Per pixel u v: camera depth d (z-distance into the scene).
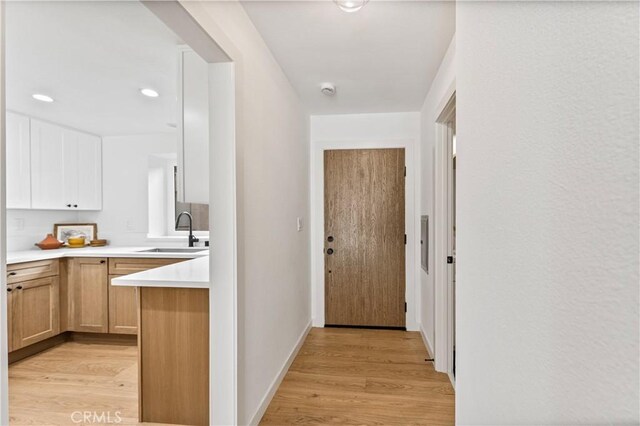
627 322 0.36
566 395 0.46
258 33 1.95
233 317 1.59
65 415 1.99
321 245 3.64
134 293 3.16
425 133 3.12
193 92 1.89
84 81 2.48
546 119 0.51
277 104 2.35
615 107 0.38
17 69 2.27
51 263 3.09
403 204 3.54
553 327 0.49
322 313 3.64
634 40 0.35
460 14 0.95
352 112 3.52
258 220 1.94
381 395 2.21
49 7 1.60
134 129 3.79
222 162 1.59
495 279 0.70
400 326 3.56
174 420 1.85
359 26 1.89
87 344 3.21
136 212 4.01
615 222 0.38
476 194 0.82
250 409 1.80
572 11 0.45
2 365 0.70
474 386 0.83
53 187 3.50
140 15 1.66
